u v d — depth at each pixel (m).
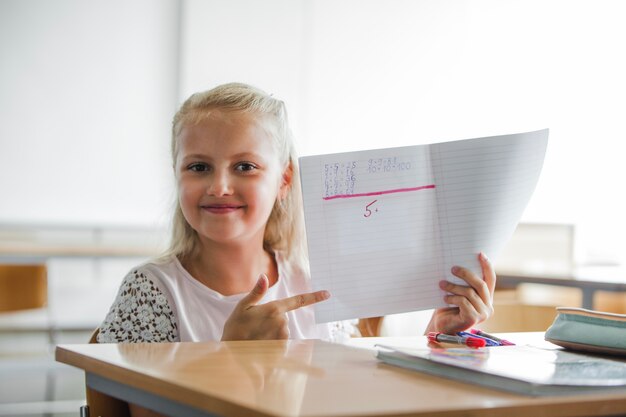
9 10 5.69
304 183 1.14
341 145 6.45
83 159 5.82
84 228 5.76
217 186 1.32
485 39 6.47
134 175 5.93
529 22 6.37
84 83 5.84
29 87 5.73
